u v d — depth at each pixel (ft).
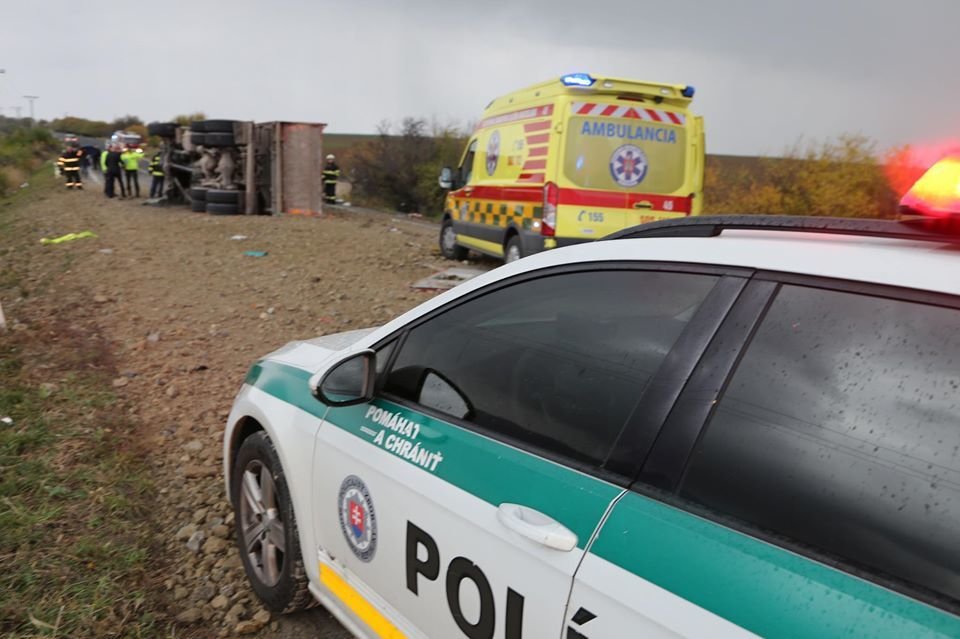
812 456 4.60
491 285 7.43
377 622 7.57
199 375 19.57
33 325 23.48
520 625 5.51
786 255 5.28
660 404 5.42
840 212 55.06
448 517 6.32
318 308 26.96
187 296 28.32
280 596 9.61
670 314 5.74
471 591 6.04
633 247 6.35
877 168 54.24
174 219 54.03
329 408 8.54
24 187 89.76
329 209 69.67
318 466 8.39
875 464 4.37
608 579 4.93
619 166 28.86
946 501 4.07
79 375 18.93
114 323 24.26
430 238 49.80
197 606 10.27
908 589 3.95
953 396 4.26
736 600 4.34
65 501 12.30
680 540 4.78
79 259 35.06
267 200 60.49
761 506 4.67
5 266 33.65
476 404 6.93
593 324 6.32
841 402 4.64
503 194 32.40
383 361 8.21
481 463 6.35
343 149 116.57
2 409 15.74
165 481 13.82
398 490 7.00
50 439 14.53
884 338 4.61
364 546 7.61
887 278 4.72
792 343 4.97
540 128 29.48
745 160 64.03
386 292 30.19
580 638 4.99
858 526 4.27
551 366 6.47
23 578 10.03
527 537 5.45
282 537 9.51
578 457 5.77
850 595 4.04
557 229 28.78
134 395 17.99
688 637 4.40
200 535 11.89
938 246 4.86
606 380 5.94
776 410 4.86
